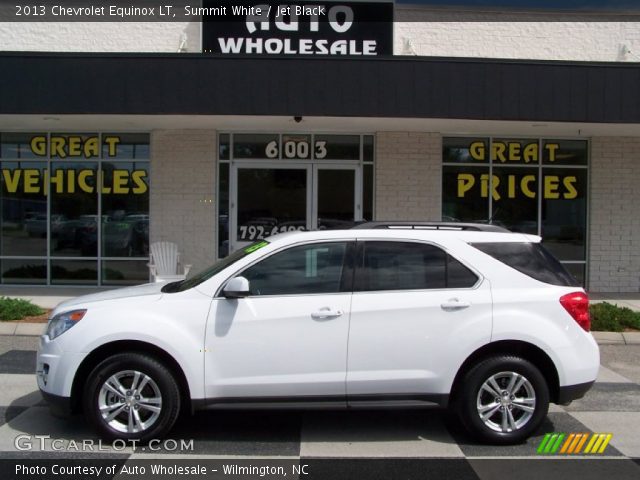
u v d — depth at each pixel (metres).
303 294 5.23
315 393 5.13
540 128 12.52
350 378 5.13
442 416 6.10
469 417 5.24
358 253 5.37
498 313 5.24
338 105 10.83
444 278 5.36
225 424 5.82
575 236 13.48
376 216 13.09
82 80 10.74
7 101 10.73
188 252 12.98
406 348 5.16
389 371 5.16
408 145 13.06
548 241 13.47
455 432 5.66
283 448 5.24
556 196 13.46
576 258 13.50
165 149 12.93
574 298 5.37
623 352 9.11
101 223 13.18
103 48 13.15
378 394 5.16
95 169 13.15
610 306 10.67
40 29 13.12
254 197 13.05
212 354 5.08
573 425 5.95
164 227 12.97
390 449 5.24
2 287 13.05
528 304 5.29
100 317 5.14
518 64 10.96
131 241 13.20
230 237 13.03
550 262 5.54
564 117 11.05
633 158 13.43
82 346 5.07
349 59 10.80
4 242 13.25
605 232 13.45
